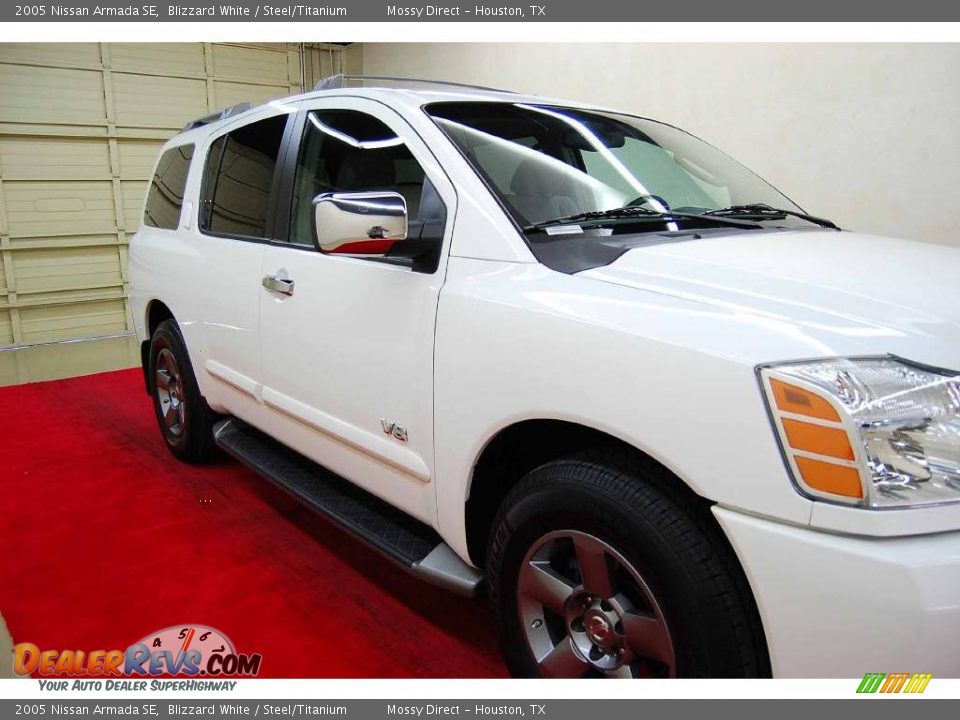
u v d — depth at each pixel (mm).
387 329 1802
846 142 4148
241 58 7930
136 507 2799
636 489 1303
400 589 2211
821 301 1301
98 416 4148
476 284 1601
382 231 1579
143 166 7359
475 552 1727
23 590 2180
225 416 3092
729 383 1159
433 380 1661
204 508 2795
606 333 1321
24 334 6828
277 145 2436
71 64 6730
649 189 2031
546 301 1451
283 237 2291
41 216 6758
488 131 1934
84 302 7141
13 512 2744
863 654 1061
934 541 1059
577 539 1398
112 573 2283
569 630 1475
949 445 1096
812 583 1082
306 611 2078
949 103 3670
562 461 1449
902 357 1150
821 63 4199
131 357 6219
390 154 1944
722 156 2564
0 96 6379
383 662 1845
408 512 1872
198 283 2742
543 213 1735
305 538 2545
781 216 2156
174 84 7441
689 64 4922
